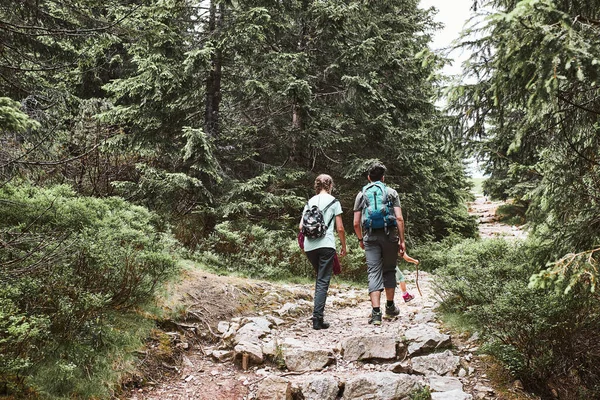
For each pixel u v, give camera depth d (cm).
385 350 462
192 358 463
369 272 541
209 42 846
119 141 907
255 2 949
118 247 518
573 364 408
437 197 1471
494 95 285
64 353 369
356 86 1020
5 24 488
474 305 471
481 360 435
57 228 502
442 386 391
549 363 393
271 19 942
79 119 841
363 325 558
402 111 1218
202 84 958
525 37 249
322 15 1010
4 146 541
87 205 586
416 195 1253
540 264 401
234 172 1061
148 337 455
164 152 974
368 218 518
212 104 977
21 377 322
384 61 1103
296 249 841
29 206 510
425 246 1235
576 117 353
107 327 426
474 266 600
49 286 393
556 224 389
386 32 1152
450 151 362
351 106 1118
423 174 1256
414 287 814
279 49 1082
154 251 566
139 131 932
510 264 537
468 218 1703
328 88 1210
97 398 353
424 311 582
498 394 384
